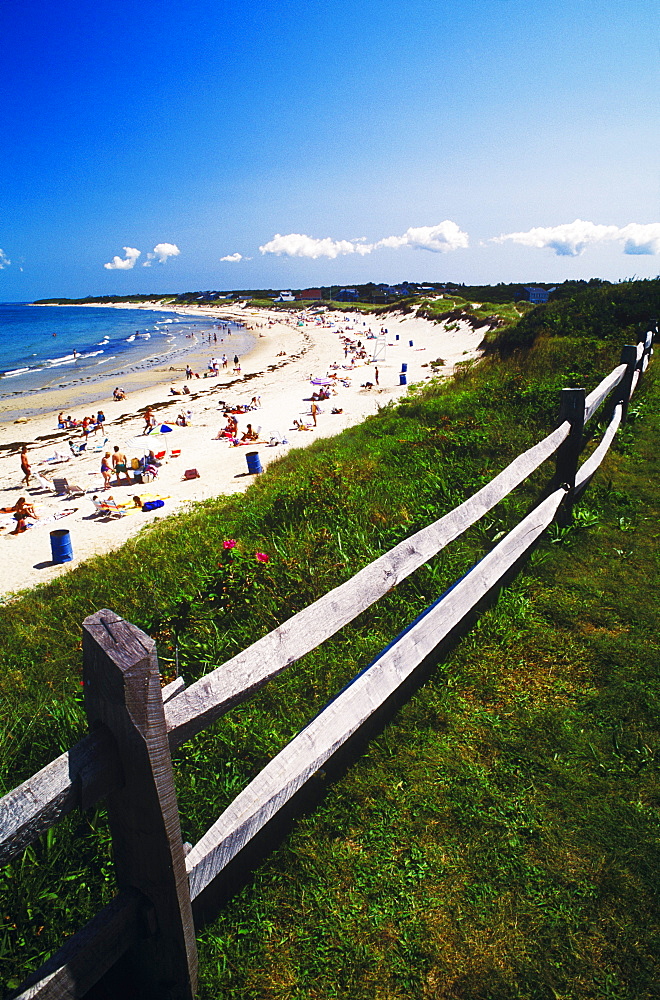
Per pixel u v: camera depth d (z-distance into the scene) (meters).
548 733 2.74
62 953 1.50
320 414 27.69
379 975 1.85
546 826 2.29
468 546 4.57
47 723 3.43
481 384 12.90
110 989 1.84
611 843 2.19
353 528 5.41
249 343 80.38
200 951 1.94
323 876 2.18
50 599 7.13
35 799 1.28
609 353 12.29
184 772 2.68
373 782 2.56
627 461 6.48
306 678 3.25
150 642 1.43
